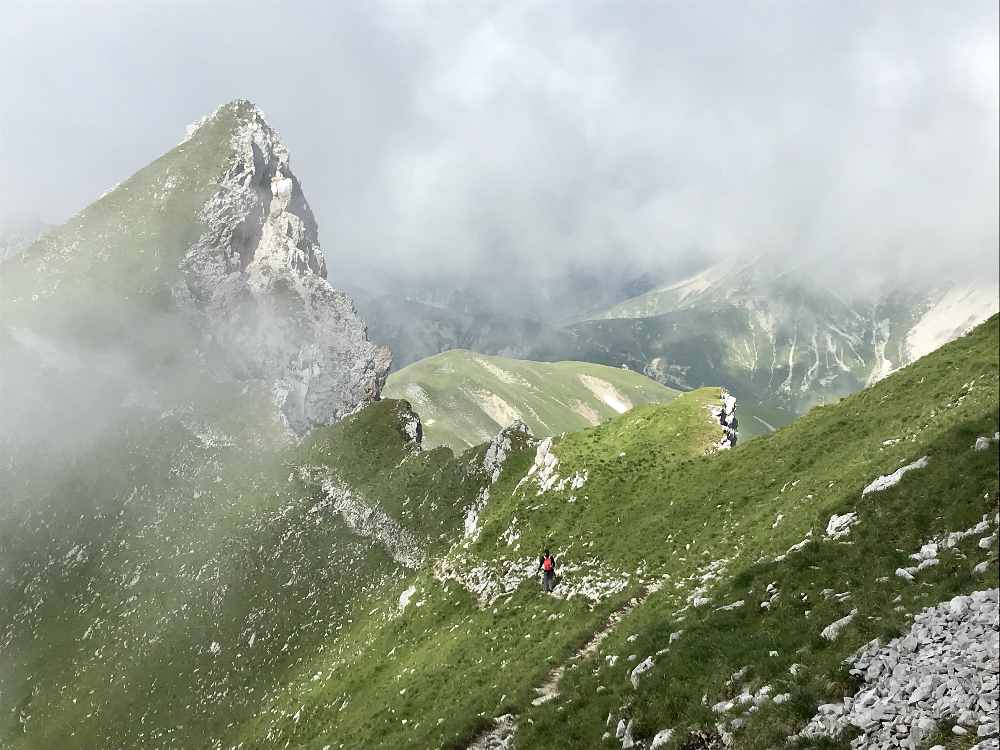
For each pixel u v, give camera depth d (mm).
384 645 71438
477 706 37062
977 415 31516
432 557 94625
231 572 123688
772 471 52156
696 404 76438
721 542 42656
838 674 17594
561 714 26594
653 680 23625
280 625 106875
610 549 55750
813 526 31875
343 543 119438
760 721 17703
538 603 54594
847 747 15312
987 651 15336
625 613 41469
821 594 23641
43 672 119125
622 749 21625
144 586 130750
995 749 12711
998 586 17328
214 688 100625
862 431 48250
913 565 22094
